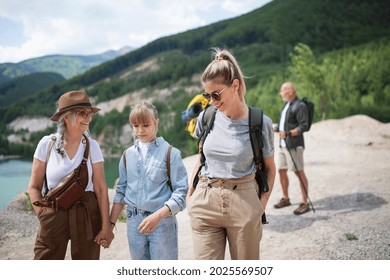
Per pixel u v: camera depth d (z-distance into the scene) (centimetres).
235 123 250
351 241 467
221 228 259
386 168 913
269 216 587
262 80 9969
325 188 739
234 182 249
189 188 281
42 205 256
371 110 3828
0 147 3266
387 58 5069
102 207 271
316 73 3184
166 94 14625
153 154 282
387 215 556
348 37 15600
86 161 264
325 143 1384
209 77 244
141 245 281
